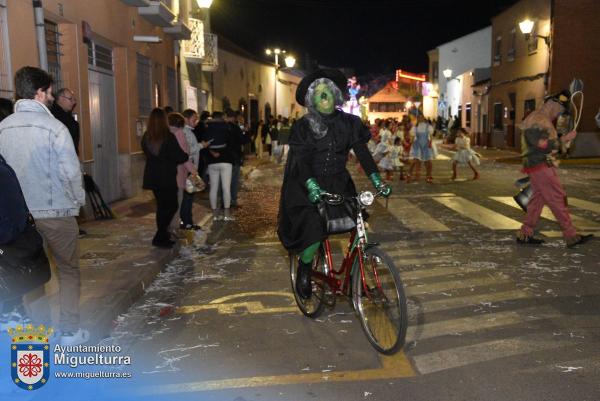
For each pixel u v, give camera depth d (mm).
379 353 4488
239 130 12062
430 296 5871
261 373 4180
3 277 3719
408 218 10469
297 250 4754
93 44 11086
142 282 6266
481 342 4637
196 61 19375
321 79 4613
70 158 4172
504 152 28422
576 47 22703
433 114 53156
